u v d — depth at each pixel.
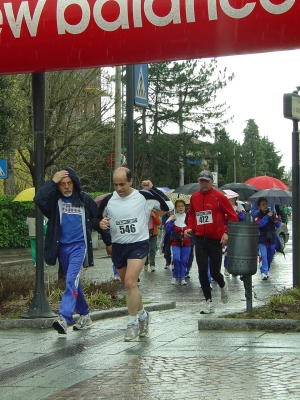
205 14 8.60
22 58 9.52
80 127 29.20
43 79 9.99
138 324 8.25
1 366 7.05
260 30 8.58
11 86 20.17
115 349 7.62
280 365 6.55
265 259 16.41
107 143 31.34
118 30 8.97
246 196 28.50
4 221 25.84
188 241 15.70
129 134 11.77
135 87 11.71
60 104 28.84
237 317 8.94
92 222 8.44
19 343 8.27
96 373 6.54
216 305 11.79
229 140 53.56
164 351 7.42
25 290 11.29
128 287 8.05
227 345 7.62
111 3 8.92
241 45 8.81
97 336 8.59
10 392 6.02
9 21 9.30
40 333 8.95
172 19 8.73
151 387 5.90
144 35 8.92
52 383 6.26
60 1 9.13
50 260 8.62
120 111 28.83
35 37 9.28
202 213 10.27
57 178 8.62
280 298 9.77
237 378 6.10
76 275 8.58
